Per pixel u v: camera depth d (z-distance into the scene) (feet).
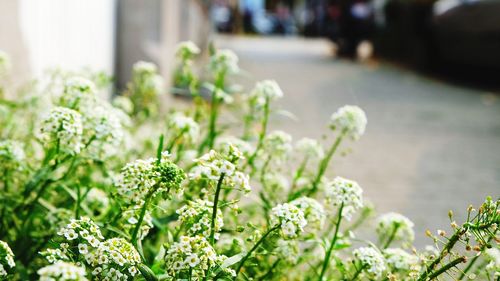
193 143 2.30
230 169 1.53
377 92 7.27
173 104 5.11
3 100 2.40
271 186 2.29
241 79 7.52
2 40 2.90
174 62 5.90
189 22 8.37
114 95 4.98
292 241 1.86
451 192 3.61
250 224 1.73
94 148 2.00
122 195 1.65
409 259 1.85
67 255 1.55
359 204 1.75
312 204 1.84
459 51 7.88
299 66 9.99
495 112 6.18
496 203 1.56
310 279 2.03
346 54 12.15
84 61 4.16
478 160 4.36
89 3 4.24
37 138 2.01
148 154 2.62
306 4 19.69
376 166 4.04
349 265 1.94
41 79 3.24
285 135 2.25
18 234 1.98
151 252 1.95
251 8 26.58
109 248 1.51
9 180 2.12
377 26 11.91
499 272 1.72
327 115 5.60
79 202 1.89
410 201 3.41
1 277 1.47
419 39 9.82
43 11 3.36
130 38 5.08
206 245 1.52
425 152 4.50
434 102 6.67
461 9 7.69
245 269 1.94
